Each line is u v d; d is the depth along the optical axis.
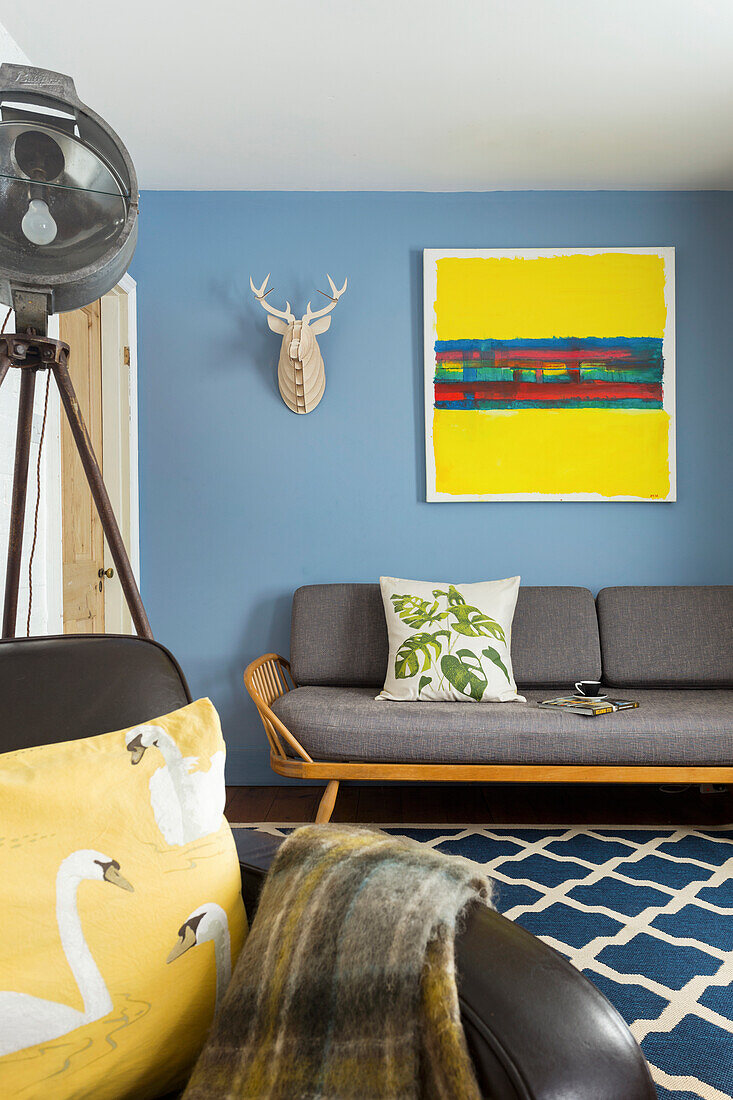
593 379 3.46
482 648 2.99
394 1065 0.74
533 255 3.47
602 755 2.65
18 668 1.12
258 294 3.31
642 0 2.26
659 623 3.29
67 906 0.85
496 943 0.80
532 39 2.44
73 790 0.92
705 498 3.50
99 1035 0.82
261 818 3.06
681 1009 1.74
